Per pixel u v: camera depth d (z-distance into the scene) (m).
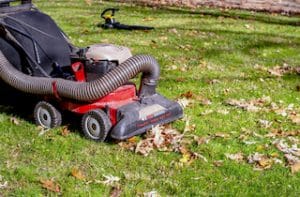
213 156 4.09
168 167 3.91
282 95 5.57
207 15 9.84
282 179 3.80
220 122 4.75
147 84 4.25
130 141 4.21
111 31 8.06
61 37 4.70
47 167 3.86
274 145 4.30
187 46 7.39
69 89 4.10
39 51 4.52
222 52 7.18
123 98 4.20
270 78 6.19
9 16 4.58
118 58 4.18
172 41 7.64
